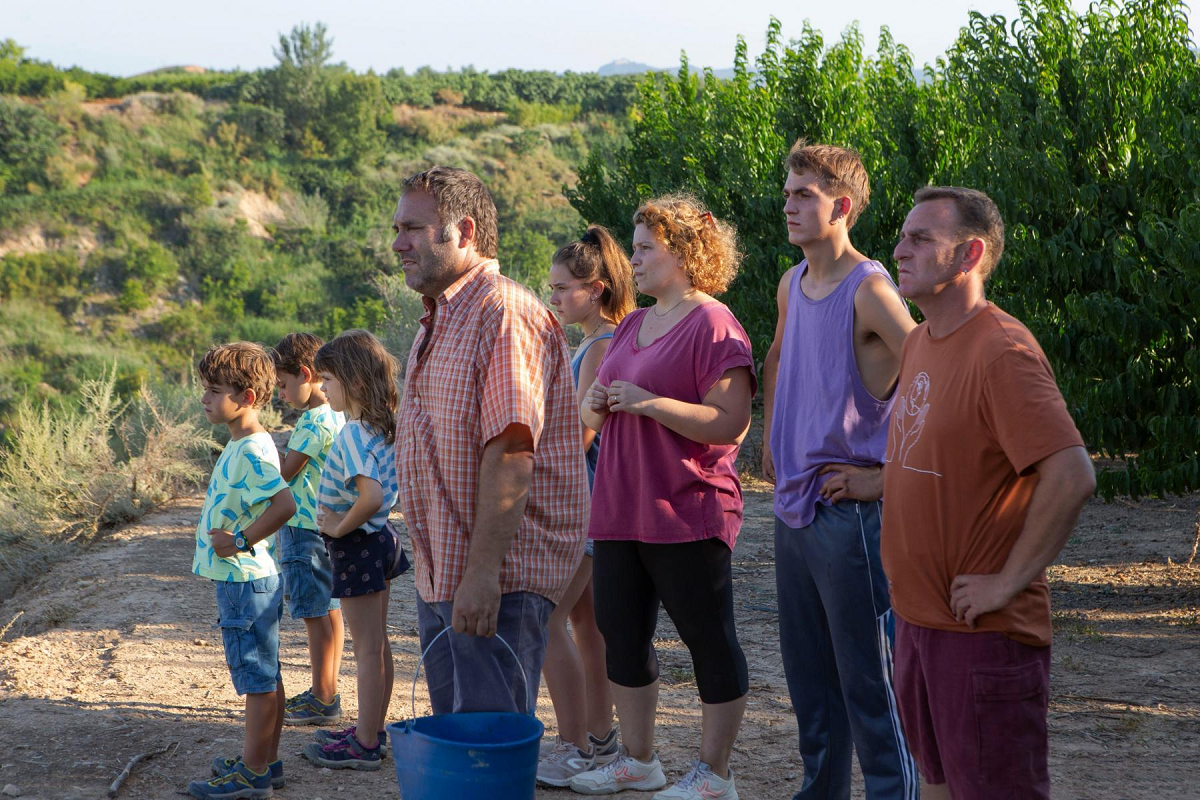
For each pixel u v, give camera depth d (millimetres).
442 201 2775
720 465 3539
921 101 11867
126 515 10281
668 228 3594
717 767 3602
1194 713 4879
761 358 12570
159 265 54031
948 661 2488
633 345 3684
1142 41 7781
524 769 2525
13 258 52625
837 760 3334
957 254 2506
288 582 4551
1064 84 7996
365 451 3922
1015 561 2371
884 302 3053
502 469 2682
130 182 60781
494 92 87312
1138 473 7270
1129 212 7367
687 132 15992
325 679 4656
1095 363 7289
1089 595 7281
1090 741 4535
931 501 2504
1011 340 2414
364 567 4020
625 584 3604
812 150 3217
